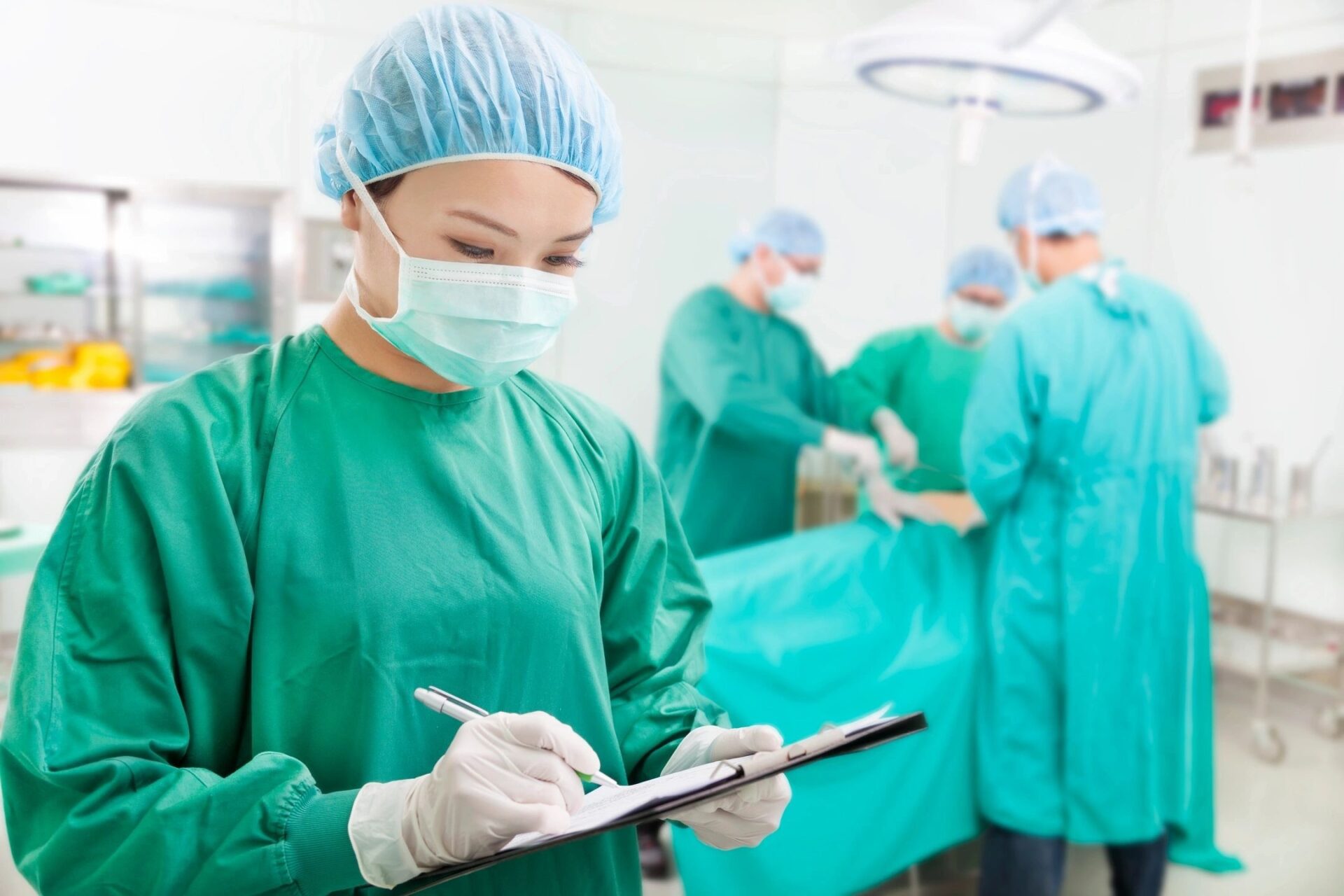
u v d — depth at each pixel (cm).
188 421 84
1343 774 295
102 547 80
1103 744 239
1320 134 288
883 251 321
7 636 333
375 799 76
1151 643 244
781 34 310
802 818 223
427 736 88
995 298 302
